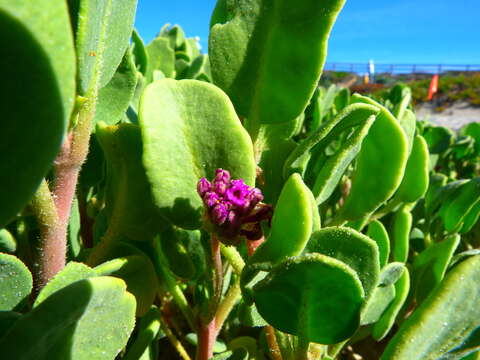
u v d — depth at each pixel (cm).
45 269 8
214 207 8
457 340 9
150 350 10
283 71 10
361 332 13
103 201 13
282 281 7
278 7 9
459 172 30
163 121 9
